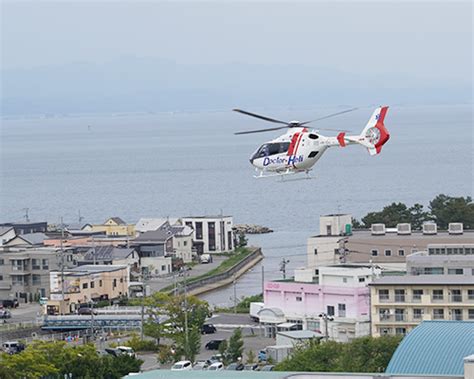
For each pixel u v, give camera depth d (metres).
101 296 177.50
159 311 144.62
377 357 104.44
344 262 174.50
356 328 139.50
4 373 108.81
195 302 147.75
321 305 143.88
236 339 127.88
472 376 63.91
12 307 179.50
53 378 113.25
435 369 76.44
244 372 72.19
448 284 129.88
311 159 104.38
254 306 156.12
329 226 183.88
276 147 105.12
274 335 146.12
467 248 155.62
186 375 71.94
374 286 132.25
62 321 154.62
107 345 139.00
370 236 177.75
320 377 68.38
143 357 134.12
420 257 145.00
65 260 190.38
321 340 130.75
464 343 78.94
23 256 186.38
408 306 131.12
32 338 147.00
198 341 131.75
